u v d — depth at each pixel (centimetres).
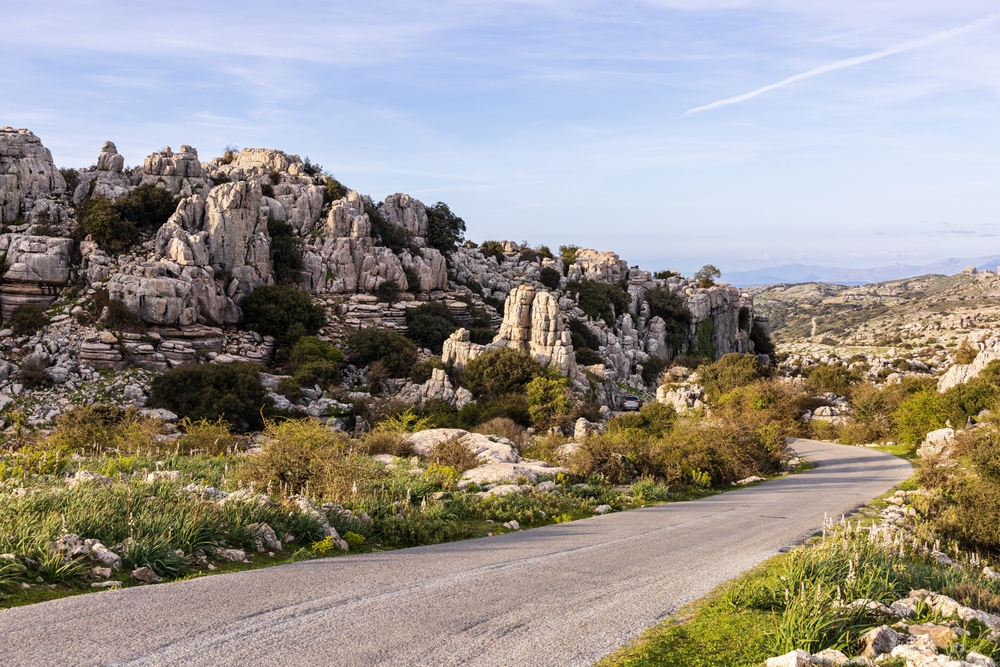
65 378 6200
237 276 8200
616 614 1124
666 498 2906
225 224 8150
